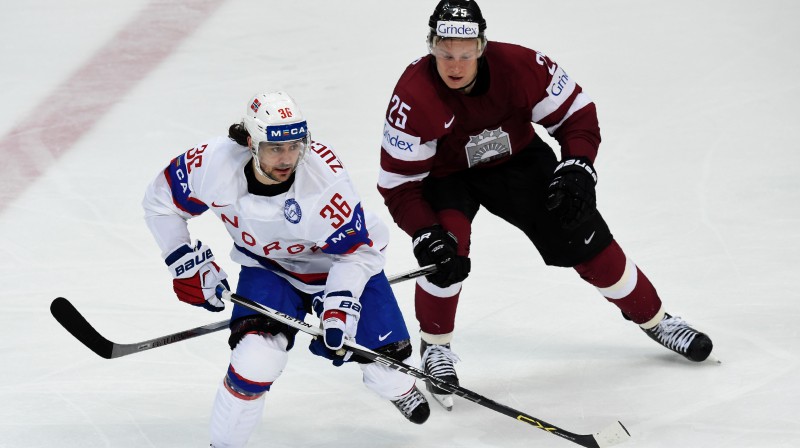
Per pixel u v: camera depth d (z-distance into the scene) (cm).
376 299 1443
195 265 1410
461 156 1588
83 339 1414
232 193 1349
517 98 1544
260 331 1375
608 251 1631
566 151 1580
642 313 1694
